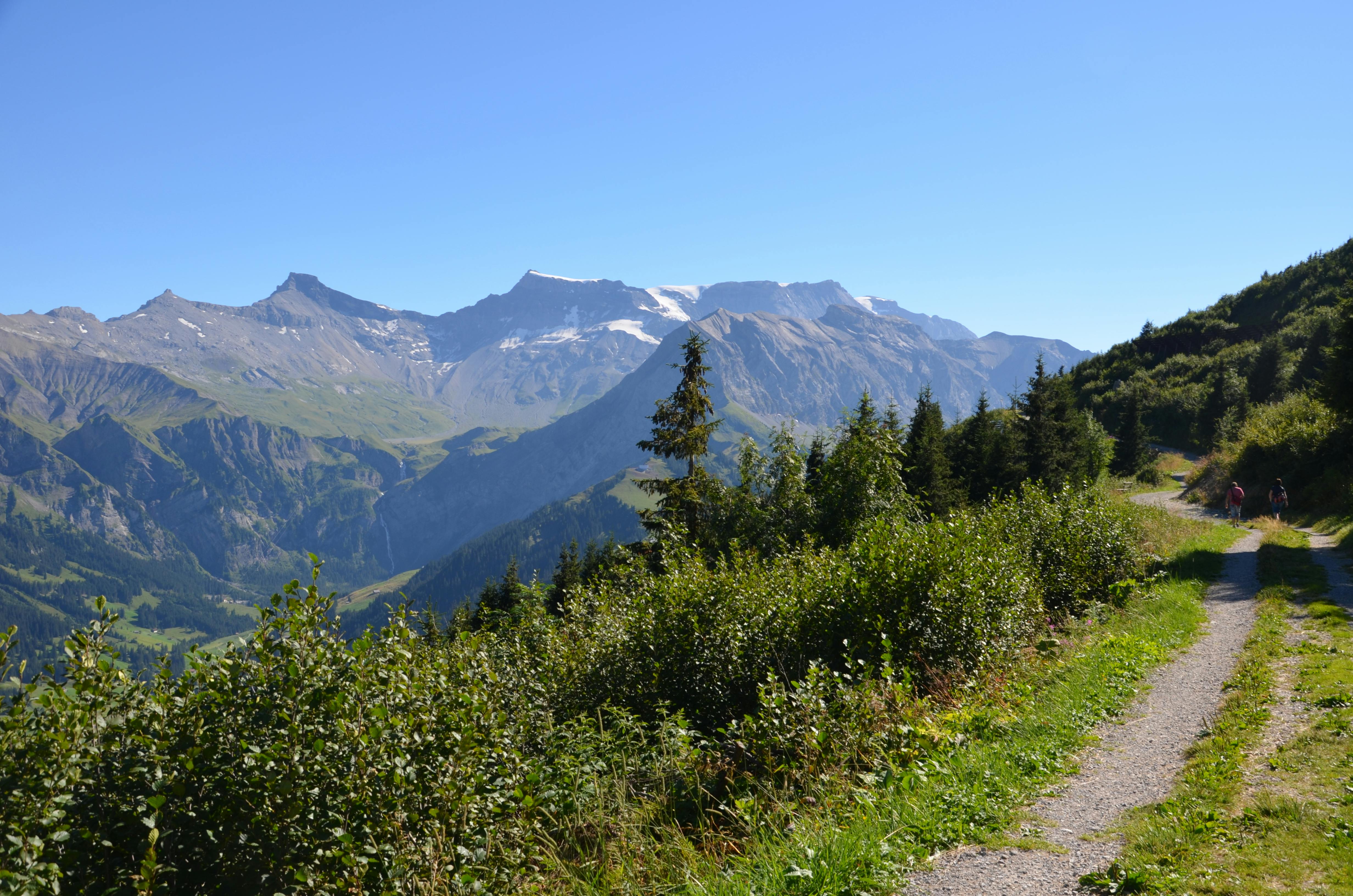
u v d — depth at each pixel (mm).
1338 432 33000
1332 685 9008
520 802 6539
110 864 4859
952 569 11547
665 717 10055
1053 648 12617
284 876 5102
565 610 14180
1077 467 51875
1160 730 8609
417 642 7012
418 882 5414
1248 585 17609
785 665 10641
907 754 7965
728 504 24609
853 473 22266
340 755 5430
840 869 5496
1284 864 5031
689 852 6449
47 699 4754
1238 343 107062
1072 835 6059
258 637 5633
